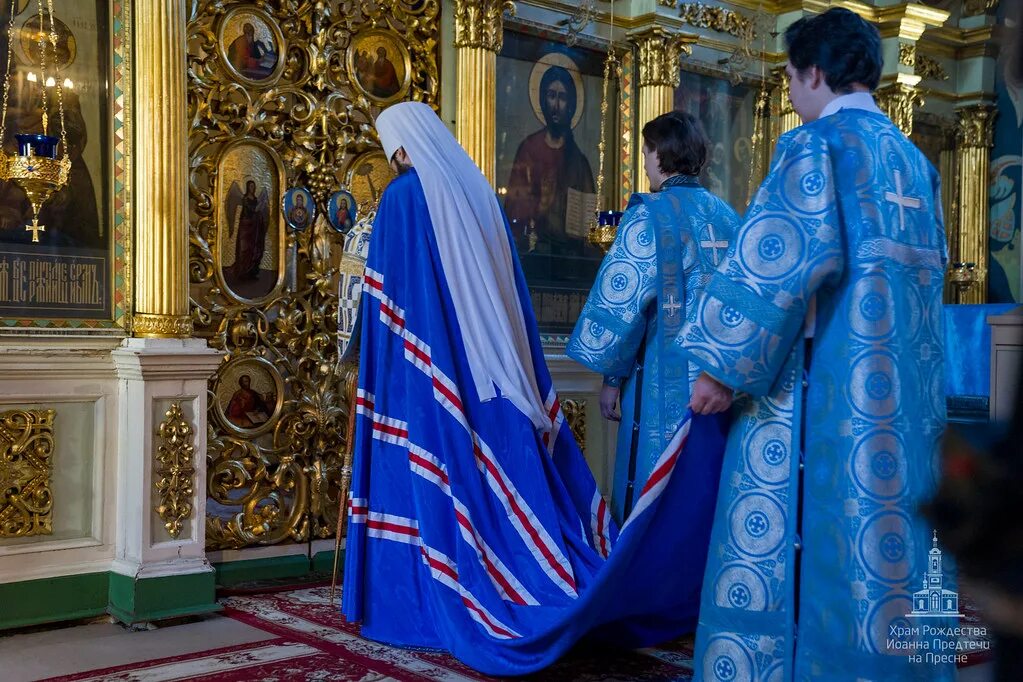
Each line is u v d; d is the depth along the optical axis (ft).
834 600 7.30
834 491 7.40
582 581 11.46
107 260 13.46
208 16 14.88
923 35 26.50
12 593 12.43
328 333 16.20
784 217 7.62
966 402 21.83
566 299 19.25
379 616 11.95
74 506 13.15
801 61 8.13
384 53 16.92
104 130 13.47
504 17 18.16
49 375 12.82
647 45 19.94
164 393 13.21
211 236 15.03
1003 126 27.58
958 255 27.58
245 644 11.92
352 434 13.85
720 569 7.88
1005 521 1.89
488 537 11.63
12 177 12.19
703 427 9.74
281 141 15.74
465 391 12.12
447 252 12.35
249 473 15.31
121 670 10.82
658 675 10.77
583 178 19.57
